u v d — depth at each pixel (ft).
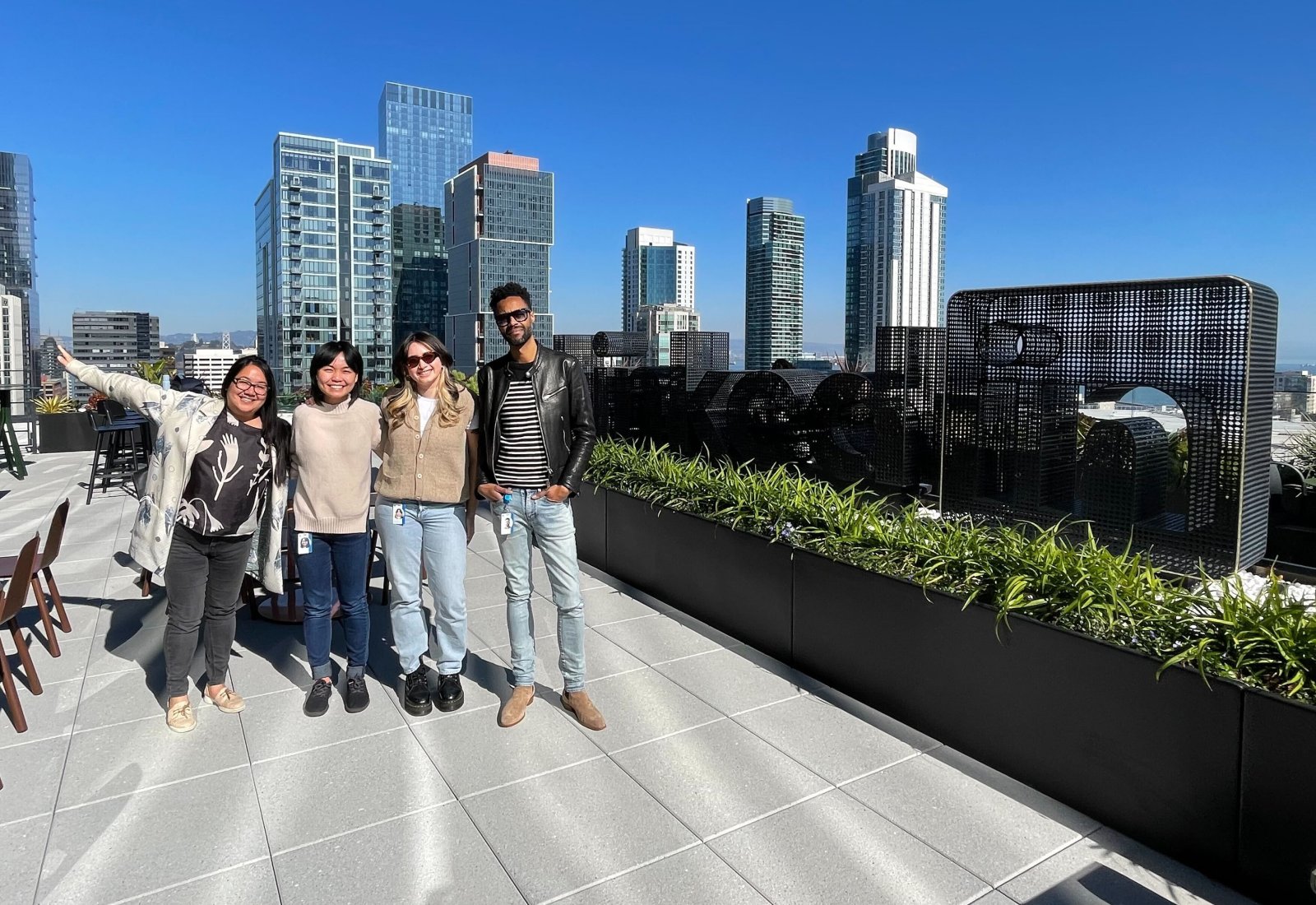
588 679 12.78
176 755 10.18
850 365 35.83
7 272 654.12
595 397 29.43
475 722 11.18
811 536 13.39
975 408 14.75
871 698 11.60
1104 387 12.53
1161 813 8.00
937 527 12.21
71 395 46.29
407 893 7.50
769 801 9.12
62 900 7.38
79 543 22.08
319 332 520.83
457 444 11.14
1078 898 7.37
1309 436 17.11
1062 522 13.12
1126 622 8.76
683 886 7.61
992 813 8.84
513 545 11.09
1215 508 11.08
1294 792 6.90
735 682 12.59
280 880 7.68
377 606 16.43
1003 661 9.55
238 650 13.89
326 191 521.24
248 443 10.77
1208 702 7.52
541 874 7.79
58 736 10.67
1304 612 7.82
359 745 10.50
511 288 10.55
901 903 7.35
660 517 16.78
